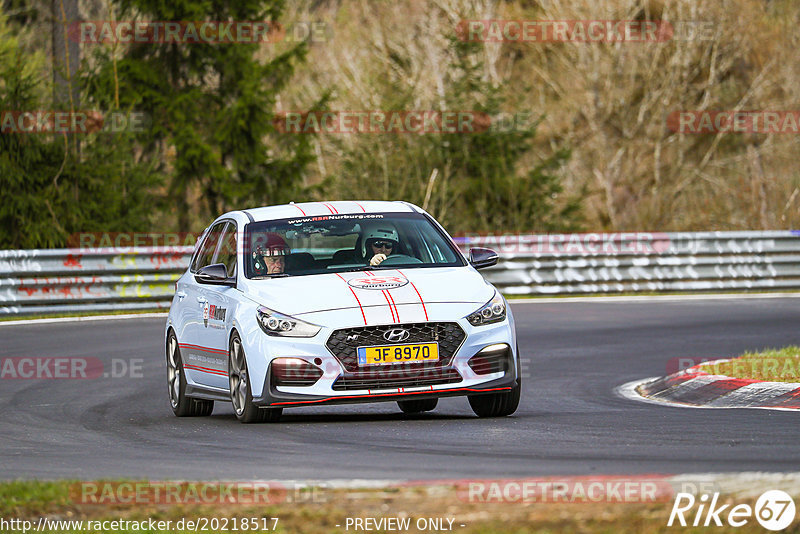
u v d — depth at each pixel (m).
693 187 157.50
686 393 39.22
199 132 118.06
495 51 159.00
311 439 30.47
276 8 118.38
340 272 35.16
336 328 32.28
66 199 92.00
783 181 139.00
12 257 74.00
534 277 83.88
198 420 36.88
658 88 160.00
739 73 161.12
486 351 33.06
